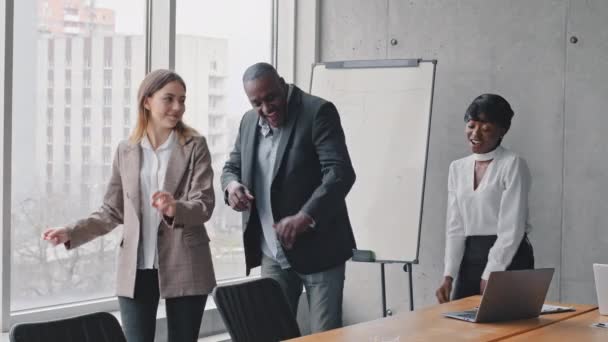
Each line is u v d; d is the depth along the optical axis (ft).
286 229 13.39
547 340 10.39
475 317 11.53
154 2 18.83
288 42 22.91
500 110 15.60
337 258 14.30
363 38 22.33
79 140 17.44
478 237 15.64
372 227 19.58
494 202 15.47
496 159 15.64
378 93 19.85
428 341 10.16
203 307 12.92
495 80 20.33
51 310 16.75
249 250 14.84
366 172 19.76
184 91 12.97
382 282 19.94
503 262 15.12
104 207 13.07
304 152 14.24
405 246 19.26
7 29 15.51
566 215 19.43
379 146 19.70
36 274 16.69
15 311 16.35
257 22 22.15
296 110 14.33
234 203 14.26
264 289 11.47
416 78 19.57
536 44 19.76
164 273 12.47
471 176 15.80
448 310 12.45
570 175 19.38
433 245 21.27
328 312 14.30
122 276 12.60
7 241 15.70
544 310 12.53
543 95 19.67
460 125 20.83
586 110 19.17
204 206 12.54
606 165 18.94
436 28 21.17
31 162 16.51
